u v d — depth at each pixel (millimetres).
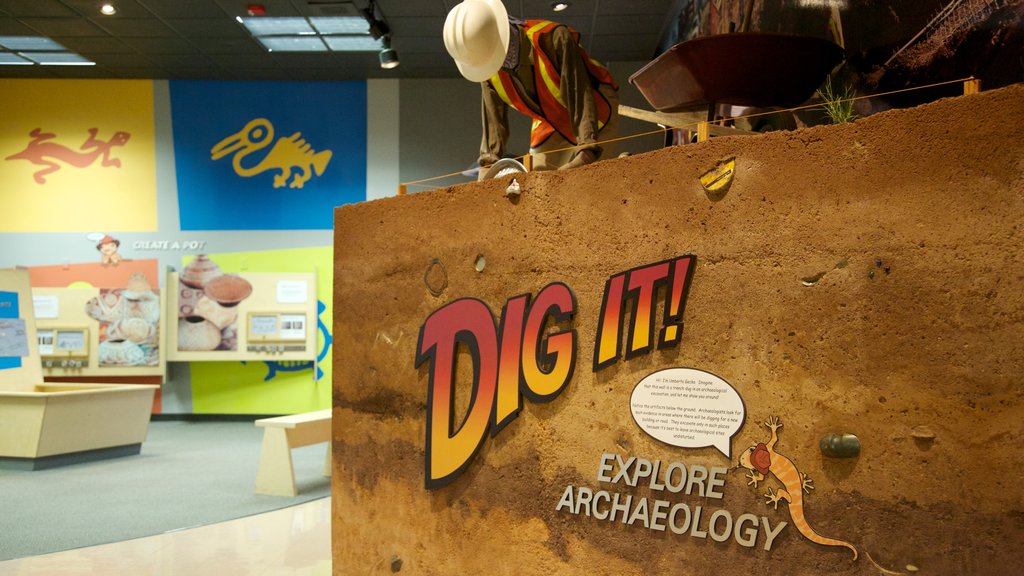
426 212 2465
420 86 9336
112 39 7984
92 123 9438
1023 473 1504
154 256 9383
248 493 5707
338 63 8781
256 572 3785
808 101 3352
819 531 1695
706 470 1839
